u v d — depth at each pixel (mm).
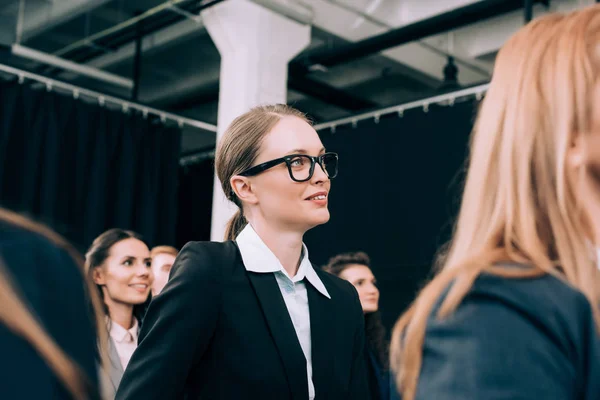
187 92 6223
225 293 1333
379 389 2627
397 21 4945
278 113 1510
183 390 1313
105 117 4961
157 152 5227
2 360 429
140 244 2703
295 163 1429
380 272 4660
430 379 473
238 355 1298
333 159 1479
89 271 2627
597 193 524
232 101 4398
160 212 5230
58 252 509
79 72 5613
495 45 5105
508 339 454
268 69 4430
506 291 475
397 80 5891
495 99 573
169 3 4477
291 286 1428
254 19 4395
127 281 2625
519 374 440
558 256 507
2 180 4371
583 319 471
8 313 441
